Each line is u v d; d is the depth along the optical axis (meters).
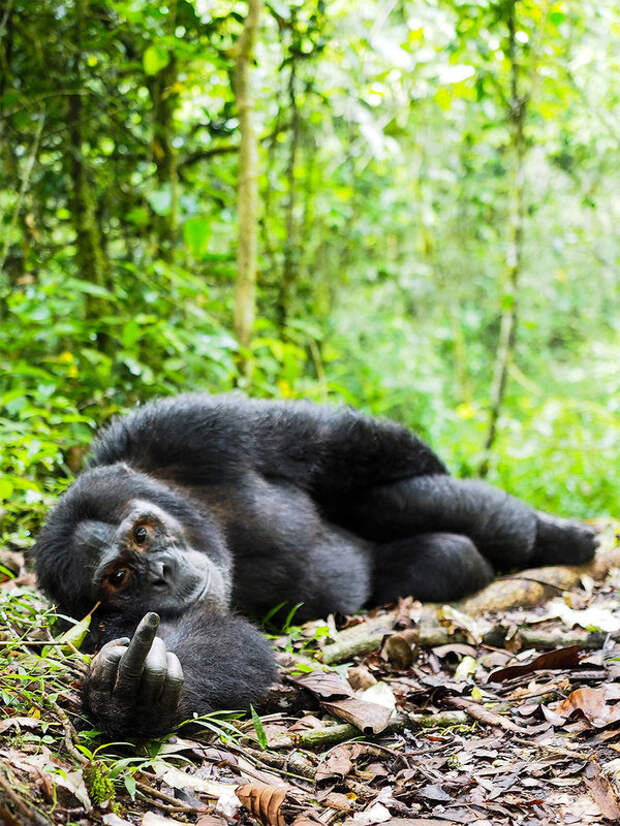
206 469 5.96
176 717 3.90
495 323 16.45
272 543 6.00
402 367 13.48
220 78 10.12
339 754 3.87
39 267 9.68
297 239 11.86
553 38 9.51
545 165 13.02
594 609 5.59
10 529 7.05
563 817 3.34
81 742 3.71
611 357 14.48
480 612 6.13
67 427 7.78
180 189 10.20
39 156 9.29
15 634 4.61
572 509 10.41
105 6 8.88
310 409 6.60
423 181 13.78
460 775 3.73
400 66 8.97
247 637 4.58
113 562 4.79
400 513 6.66
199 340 8.01
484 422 11.91
